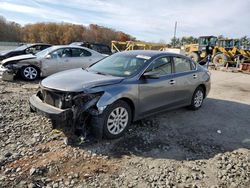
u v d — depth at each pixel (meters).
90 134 4.09
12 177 2.98
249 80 12.66
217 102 7.36
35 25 59.81
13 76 8.48
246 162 3.73
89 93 3.78
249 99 8.06
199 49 21.08
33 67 8.78
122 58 5.07
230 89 9.76
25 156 3.45
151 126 4.86
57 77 4.31
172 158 3.70
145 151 3.84
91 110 3.79
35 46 13.89
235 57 19.00
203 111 6.23
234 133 4.89
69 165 3.31
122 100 4.16
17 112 5.09
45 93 4.05
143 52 5.25
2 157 3.38
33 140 3.91
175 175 3.27
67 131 4.18
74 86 3.83
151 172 3.30
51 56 9.04
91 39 60.28
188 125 5.12
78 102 3.73
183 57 5.67
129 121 4.35
